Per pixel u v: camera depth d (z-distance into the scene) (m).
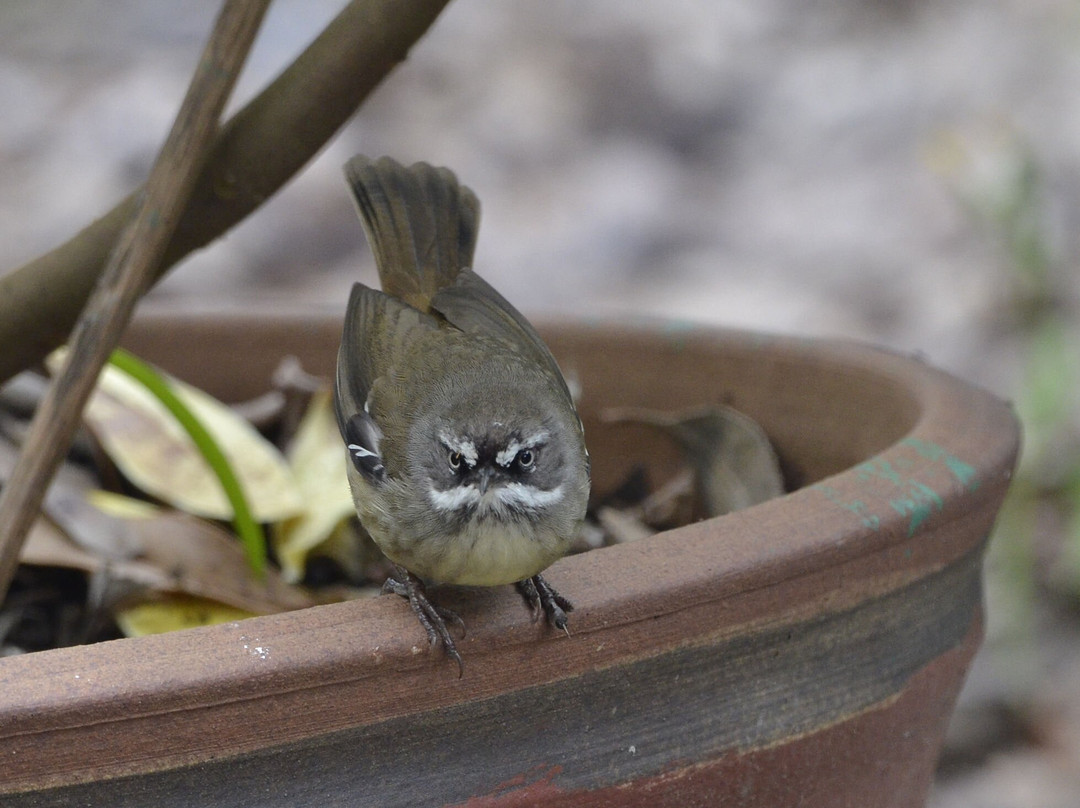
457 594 5.18
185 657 4.66
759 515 5.66
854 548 5.57
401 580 5.53
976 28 21.28
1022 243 14.62
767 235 18.44
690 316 17.11
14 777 4.52
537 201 19.11
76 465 8.73
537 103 20.73
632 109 20.86
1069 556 14.09
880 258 17.80
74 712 4.50
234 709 4.68
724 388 8.49
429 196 7.38
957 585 6.19
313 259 18.06
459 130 20.28
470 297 6.95
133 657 4.64
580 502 6.20
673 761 5.38
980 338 16.33
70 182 18.55
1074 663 13.57
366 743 4.92
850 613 5.68
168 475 7.99
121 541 7.31
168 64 21.02
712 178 19.48
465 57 21.73
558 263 18.12
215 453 7.05
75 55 21.31
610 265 18.17
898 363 7.73
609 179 19.45
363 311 6.82
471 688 5.04
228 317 9.07
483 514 5.84
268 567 8.09
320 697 4.79
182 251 6.27
